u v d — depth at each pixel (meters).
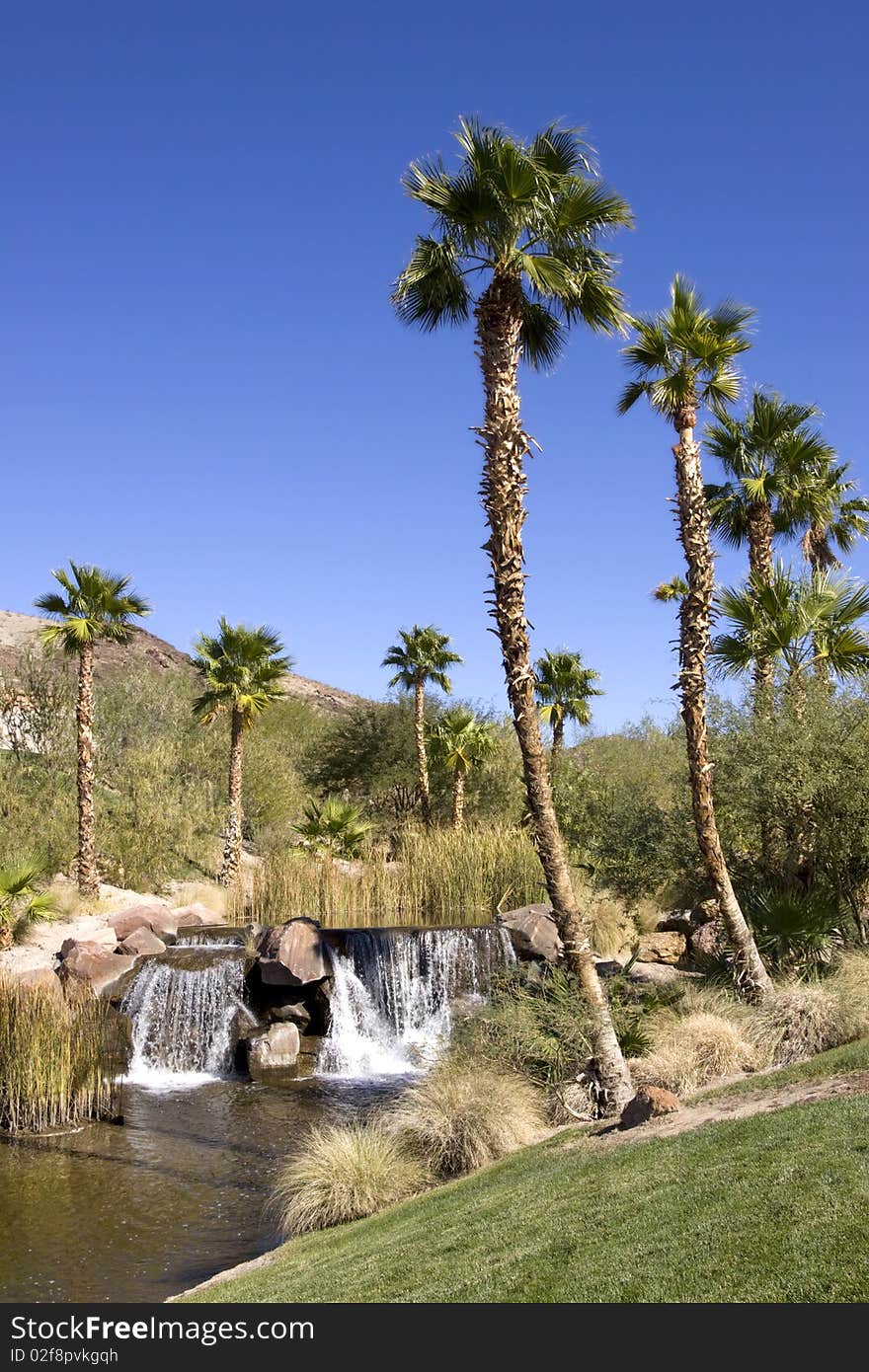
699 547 14.38
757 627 17.08
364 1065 18.45
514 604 12.09
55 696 35.88
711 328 14.71
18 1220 10.70
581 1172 8.05
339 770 46.66
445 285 12.98
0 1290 8.84
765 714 16.56
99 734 36.38
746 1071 11.45
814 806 16.12
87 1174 12.27
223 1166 12.55
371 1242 8.12
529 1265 6.03
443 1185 9.80
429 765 43.81
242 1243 9.96
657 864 18.62
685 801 18.05
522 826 27.73
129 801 32.31
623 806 20.31
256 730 43.97
